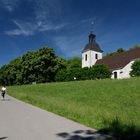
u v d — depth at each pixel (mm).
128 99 25906
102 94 30531
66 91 36938
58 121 14875
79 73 62875
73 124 13852
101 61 81500
